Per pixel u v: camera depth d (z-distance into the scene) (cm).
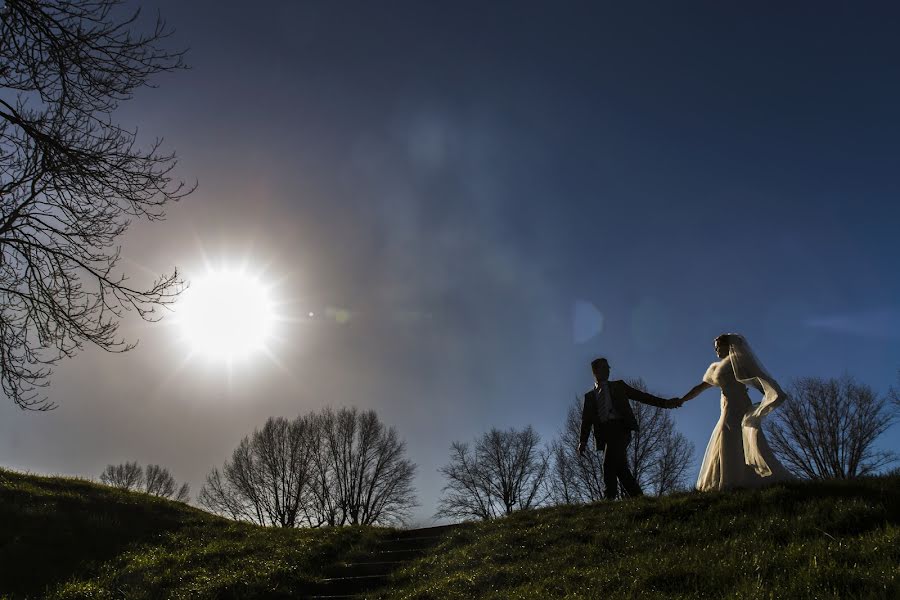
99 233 1012
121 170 946
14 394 976
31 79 863
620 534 893
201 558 1178
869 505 762
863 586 553
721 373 1030
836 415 3525
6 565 1036
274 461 4669
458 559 987
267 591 1003
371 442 4744
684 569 679
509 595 730
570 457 3644
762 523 786
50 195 958
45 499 1456
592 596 655
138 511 1530
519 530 1072
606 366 1180
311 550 1243
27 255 986
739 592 582
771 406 961
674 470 3428
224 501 4712
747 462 970
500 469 4231
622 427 1132
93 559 1127
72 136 921
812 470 3516
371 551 1244
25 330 1016
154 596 970
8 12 812
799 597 550
